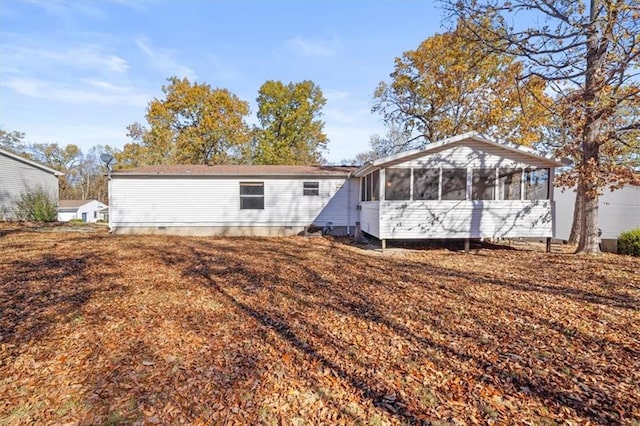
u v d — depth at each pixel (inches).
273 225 585.9
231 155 1262.3
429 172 415.2
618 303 198.5
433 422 97.4
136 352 142.5
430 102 818.2
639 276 261.9
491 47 403.5
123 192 559.2
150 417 100.0
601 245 408.8
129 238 496.4
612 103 326.6
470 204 415.2
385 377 123.2
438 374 124.9
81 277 262.5
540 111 598.9
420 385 117.6
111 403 106.9
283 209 586.6
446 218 414.9
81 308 194.9
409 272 294.2
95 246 412.2
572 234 522.9
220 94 1150.3
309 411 103.7
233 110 1186.6
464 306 200.1
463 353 141.3
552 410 101.9
